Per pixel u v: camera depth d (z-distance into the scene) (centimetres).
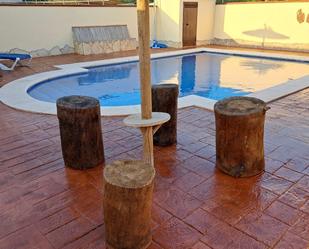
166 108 391
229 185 314
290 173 335
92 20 1298
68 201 293
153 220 264
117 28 1370
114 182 214
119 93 825
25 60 1109
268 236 243
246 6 1409
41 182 326
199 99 623
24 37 1138
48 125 495
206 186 313
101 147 358
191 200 291
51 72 909
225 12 1506
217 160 343
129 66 1115
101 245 238
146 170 233
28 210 279
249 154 319
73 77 930
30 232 252
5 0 1424
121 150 400
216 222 260
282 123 483
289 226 254
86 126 334
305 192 301
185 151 393
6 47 1103
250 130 310
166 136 401
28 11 1123
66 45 1256
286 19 1288
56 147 412
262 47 1401
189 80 965
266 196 295
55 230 254
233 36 1503
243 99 351
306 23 1230
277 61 1166
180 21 1445
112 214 219
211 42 1603
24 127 487
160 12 1516
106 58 1147
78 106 330
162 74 1045
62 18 1215
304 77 810
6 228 256
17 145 419
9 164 366
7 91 703
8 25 1090
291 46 1304
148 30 265
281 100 613
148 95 285
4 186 319
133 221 220
